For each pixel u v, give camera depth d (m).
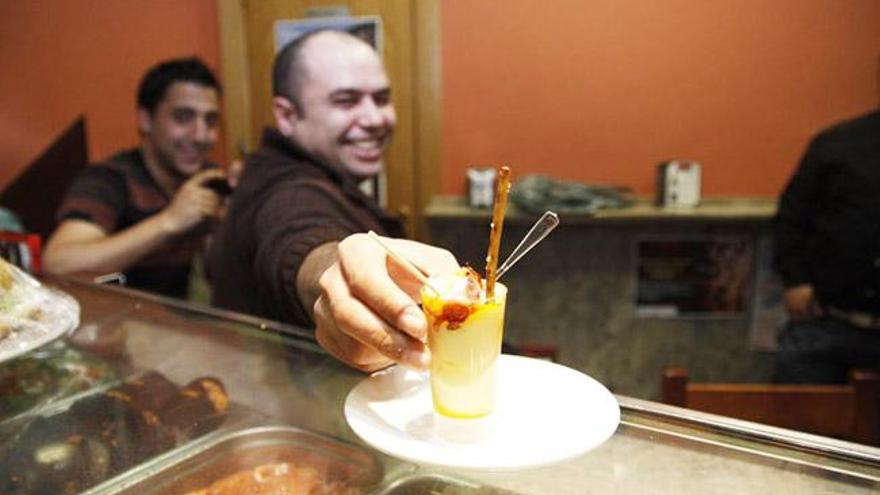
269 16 2.85
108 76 3.01
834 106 2.54
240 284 1.41
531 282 2.79
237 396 0.91
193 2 2.89
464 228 2.75
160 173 2.69
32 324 0.98
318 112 1.82
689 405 1.35
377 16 2.73
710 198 2.67
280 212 1.24
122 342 1.10
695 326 2.77
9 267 1.08
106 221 2.54
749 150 2.62
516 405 0.77
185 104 2.61
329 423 0.83
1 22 3.04
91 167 2.64
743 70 2.55
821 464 0.69
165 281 2.70
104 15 2.95
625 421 0.79
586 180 2.73
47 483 0.73
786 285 2.49
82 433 0.82
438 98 2.75
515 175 2.77
